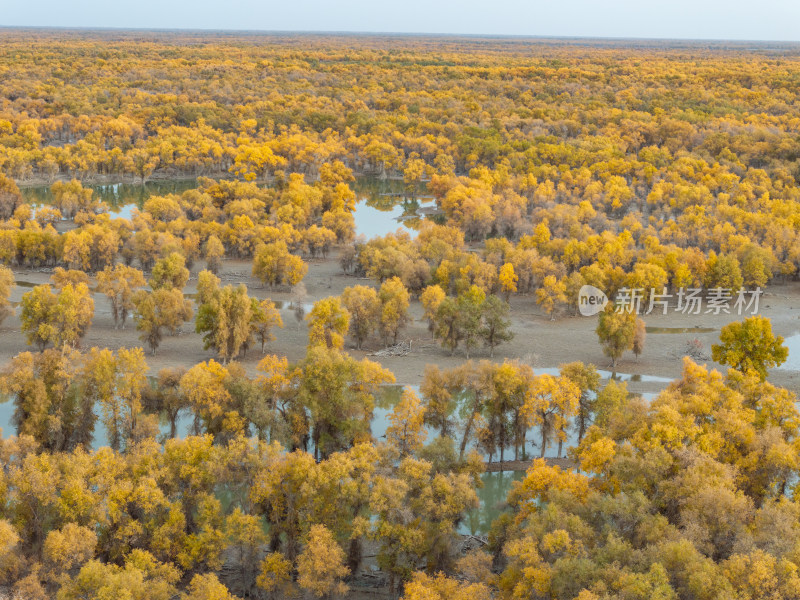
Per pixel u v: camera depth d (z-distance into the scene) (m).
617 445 92.88
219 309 135.62
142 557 74.06
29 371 104.31
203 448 86.12
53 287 180.62
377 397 126.56
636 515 75.75
